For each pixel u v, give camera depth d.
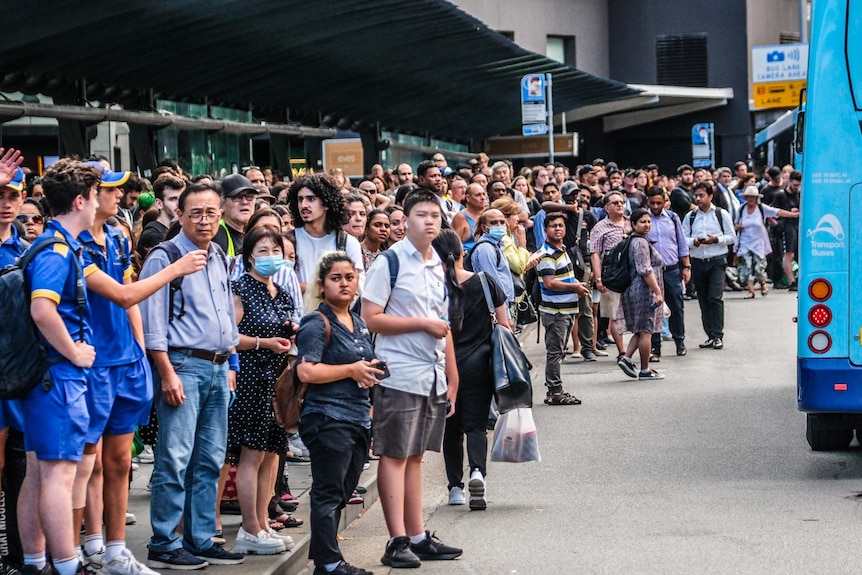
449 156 40.25
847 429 13.46
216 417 9.34
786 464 13.16
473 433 11.63
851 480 12.28
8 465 8.69
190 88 23.62
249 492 9.59
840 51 12.21
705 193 23.05
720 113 60.47
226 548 9.66
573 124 59.50
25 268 7.98
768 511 11.04
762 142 48.22
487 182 22.69
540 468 13.31
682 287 22.84
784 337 24.48
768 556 9.52
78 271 8.12
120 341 8.52
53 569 8.07
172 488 9.10
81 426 8.04
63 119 20.28
